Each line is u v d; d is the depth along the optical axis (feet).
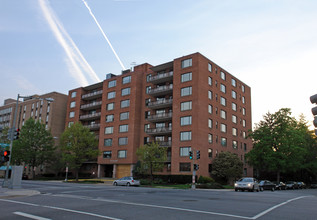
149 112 180.86
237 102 193.36
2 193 64.03
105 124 197.57
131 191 79.56
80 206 43.55
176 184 136.87
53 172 217.56
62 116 241.76
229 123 178.91
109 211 38.22
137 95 185.57
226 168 147.33
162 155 137.39
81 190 81.92
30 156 187.42
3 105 309.63
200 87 153.48
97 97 221.25
